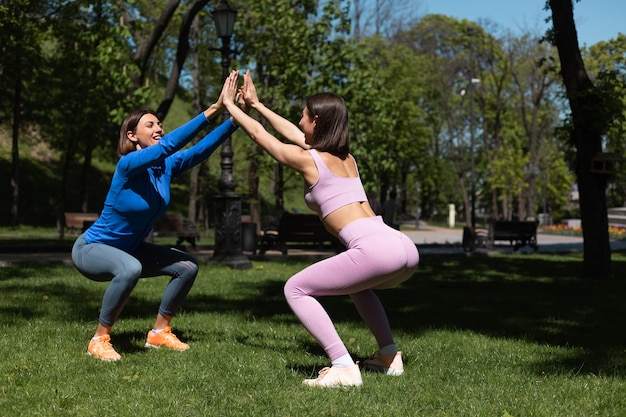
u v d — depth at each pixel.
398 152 40.16
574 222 44.81
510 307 7.86
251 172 24.20
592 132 12.01
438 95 43.50
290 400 3.56
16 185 29.77
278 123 4.34
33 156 38.38
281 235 14.71
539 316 7.20
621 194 56.25
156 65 30.09
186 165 4.74
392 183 46.22
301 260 14.52
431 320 6.74
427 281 10.76
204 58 24.89
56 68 16.84
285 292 3.95
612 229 34.06
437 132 48.50
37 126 39.69
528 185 49.09
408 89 38.00
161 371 4.22
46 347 4.98
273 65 19.98
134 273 4.50
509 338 5.78
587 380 4.19
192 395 3.69
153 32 15.09
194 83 25.28
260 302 7.86
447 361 4.76
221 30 12.64
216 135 4.71
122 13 15.92
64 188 20.61
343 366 3.90
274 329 5.96
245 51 20.92
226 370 4.28
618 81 11.66
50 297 7.83
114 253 4.56
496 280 11.10
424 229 44.34
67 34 16.16
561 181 58.19
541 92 43.53
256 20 20.50
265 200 46.19
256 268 12.38
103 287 8.92
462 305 7.95
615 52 31.39
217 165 26.80
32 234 27.34
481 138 55.31
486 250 18.92
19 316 6.42
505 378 4.23
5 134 38.25
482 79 43.12
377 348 5.18
